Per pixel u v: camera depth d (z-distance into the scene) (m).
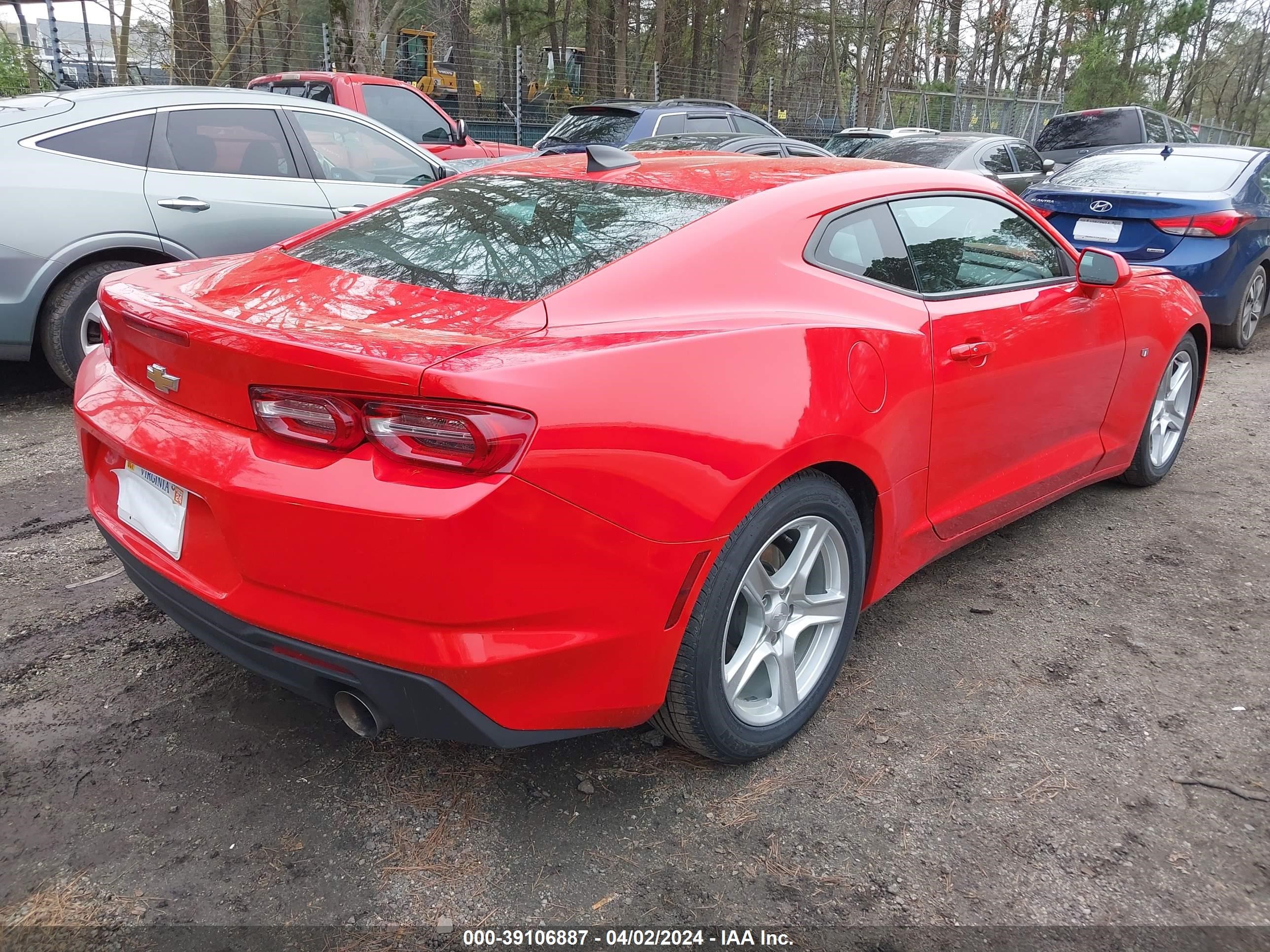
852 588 2.55
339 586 1.82
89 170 4.96
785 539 2.38
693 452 1.99
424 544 1.73
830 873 2.05
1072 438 3.63
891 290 2.71
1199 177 7.14
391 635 1.81
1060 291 3.38
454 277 2.29
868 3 33.12
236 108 5.52
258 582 1.92
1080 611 3.27
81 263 4.98
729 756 2.31
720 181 2.72
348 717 2.01
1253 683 2.83
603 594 1.91
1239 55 48.91
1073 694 2.75
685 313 2.21
